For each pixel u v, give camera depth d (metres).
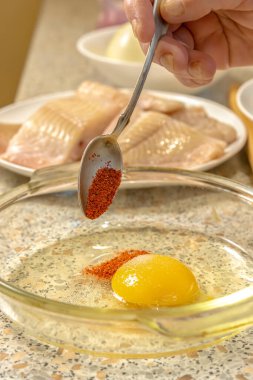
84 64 0.80
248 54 0.49
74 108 0.58
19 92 0.71
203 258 0.40
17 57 1.25
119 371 0.33
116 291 0.36
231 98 0.66
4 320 0.36
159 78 0.66
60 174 0.44
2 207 0.41
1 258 0.40
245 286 0.37
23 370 0.33
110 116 0.57
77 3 1.06
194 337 0.30
